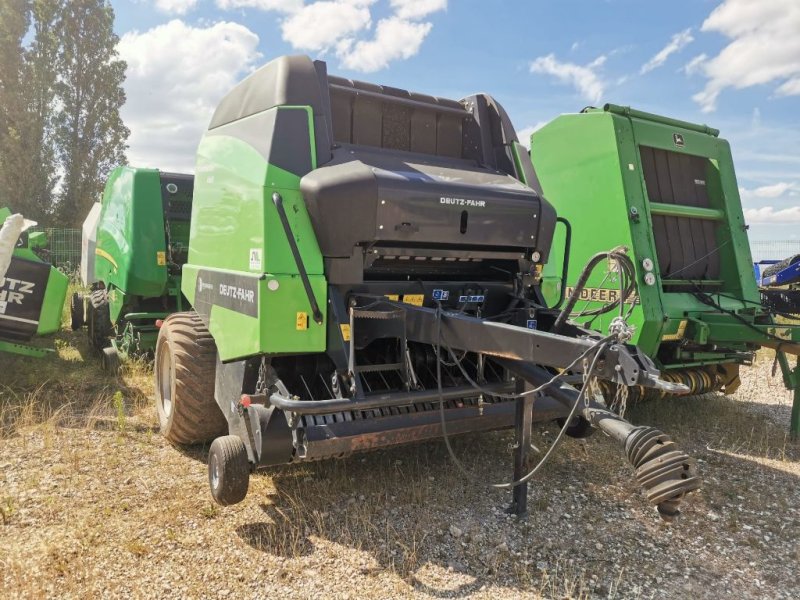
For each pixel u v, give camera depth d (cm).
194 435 449
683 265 643
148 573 305
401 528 361
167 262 716
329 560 324
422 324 354
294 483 414
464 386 375
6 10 2719
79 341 880
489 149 474
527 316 420
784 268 758
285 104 369
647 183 624
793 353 538
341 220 350
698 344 595
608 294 586
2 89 2748
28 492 380
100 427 508
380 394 348
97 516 357
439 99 482
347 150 400
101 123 2911
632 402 598
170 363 467
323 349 357
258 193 357
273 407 344
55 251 1845
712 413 634
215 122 448
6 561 306
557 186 642
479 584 309
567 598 300
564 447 505
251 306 353
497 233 405
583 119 612
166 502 380
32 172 2745
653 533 372
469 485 421
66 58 2850
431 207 374
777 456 520
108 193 838
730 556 350
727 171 682
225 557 323
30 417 505
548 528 370
